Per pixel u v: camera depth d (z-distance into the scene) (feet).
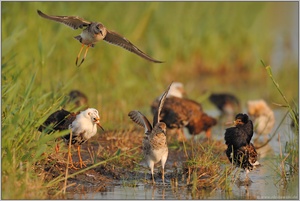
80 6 70.59
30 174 35.35
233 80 87.30
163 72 81.61
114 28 74.02
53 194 36.29
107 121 52.24
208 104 74.84
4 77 42.98
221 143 51.13
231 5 92.63
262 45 93.30
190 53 86.28
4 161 35.12
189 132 54.08
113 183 39.96
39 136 39.29
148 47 79.66
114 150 46.21
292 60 90.38
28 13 63.36
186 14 86.89
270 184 41.14
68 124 40.73
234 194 38.52
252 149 42.06
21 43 59.77
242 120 42.42
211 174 41.11
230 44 91.35
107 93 64.34
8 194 33.04
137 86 71.00
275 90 77.10
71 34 65.87
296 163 43.65
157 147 39.81
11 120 36.96
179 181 40.88
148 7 78.33
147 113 59.88
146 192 38.19
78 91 56.75
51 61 62.54
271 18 110.42
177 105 53.36
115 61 70.44
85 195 36.88
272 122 57.06
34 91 47.14
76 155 44.11
